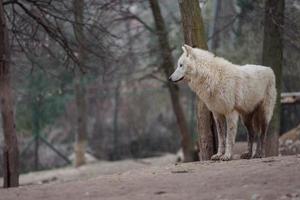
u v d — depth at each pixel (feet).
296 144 58.39
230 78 37.81
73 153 101.65
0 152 84.02
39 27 53.93
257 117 41.45
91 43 55.57
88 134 106.01
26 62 65.98
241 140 67.00
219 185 28.50
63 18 52.49
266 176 29.17
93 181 33.60
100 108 107.45
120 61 69.21
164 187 29.30
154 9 69.82
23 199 29.71
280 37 52.06
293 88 67.00
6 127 41.52
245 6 58.39
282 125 75.25
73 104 107.76
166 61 69.77
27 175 86.48
